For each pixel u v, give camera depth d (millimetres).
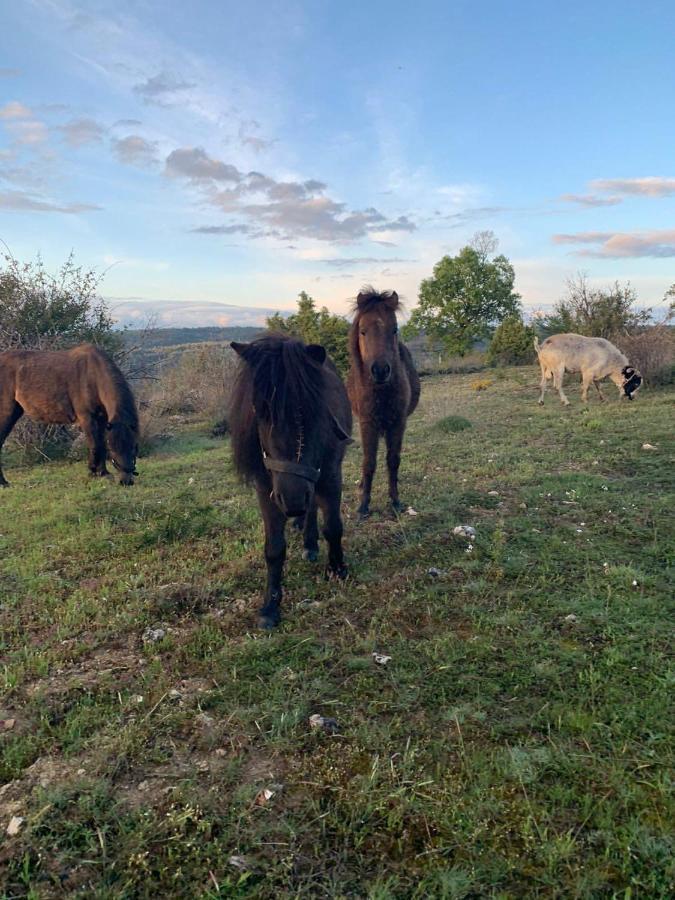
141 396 13547
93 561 4770
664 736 2334
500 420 10625
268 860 1882
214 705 2723
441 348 37031
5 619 3742
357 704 2693
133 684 2926
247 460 3400
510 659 2971
